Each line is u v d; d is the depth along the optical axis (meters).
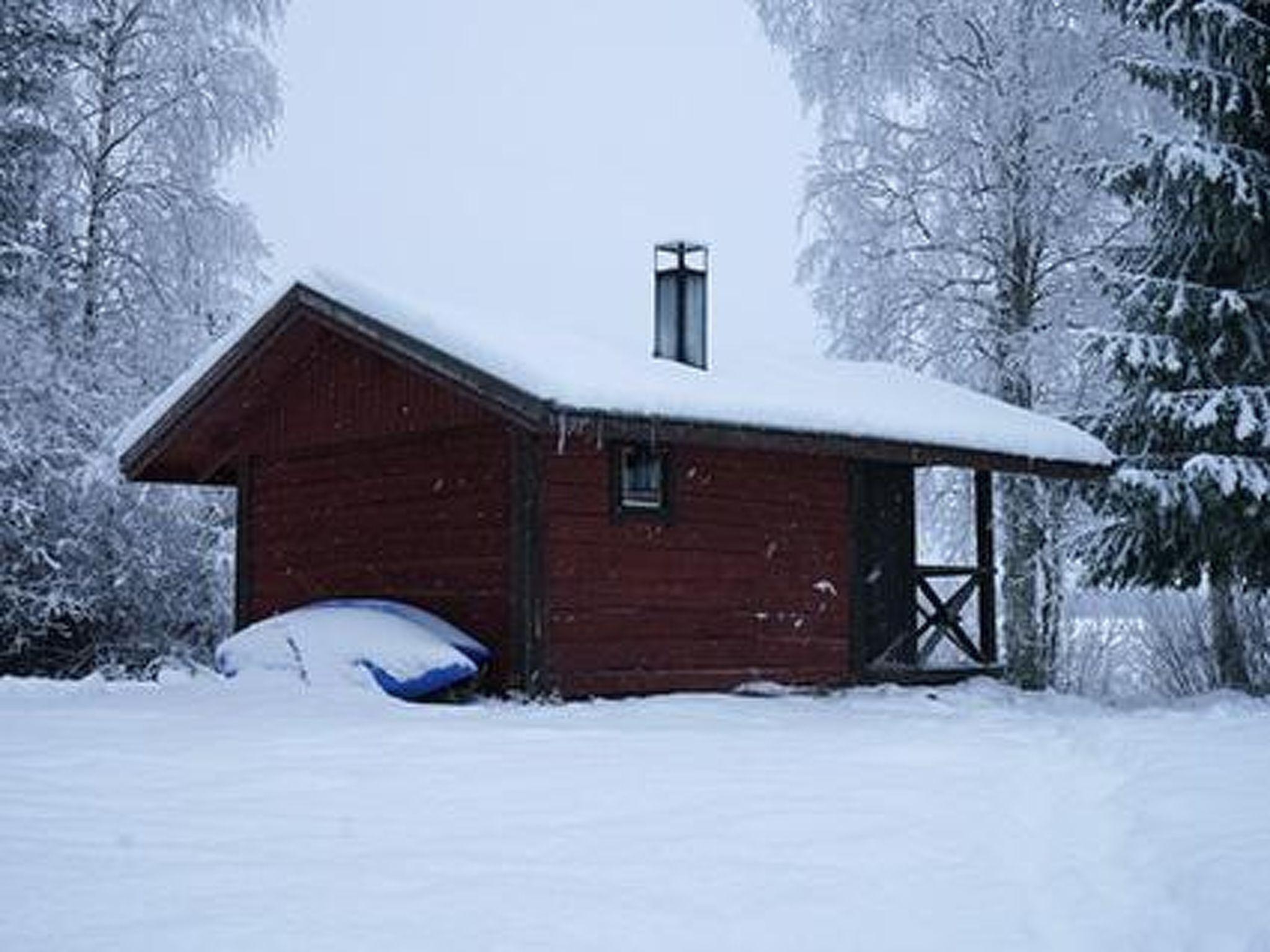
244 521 14.48
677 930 4.28
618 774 6.99
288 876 4.82
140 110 20.06
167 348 19.84
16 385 17.83
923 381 15.99
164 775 6.80
